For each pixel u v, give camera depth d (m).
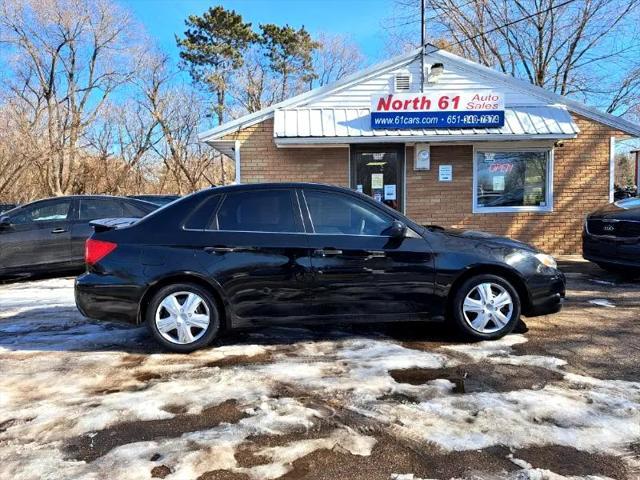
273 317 4.60
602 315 5.73
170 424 3.21
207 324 4.58
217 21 38.34
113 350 4.73
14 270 8.44
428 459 2.78
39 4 26.52
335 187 4.84
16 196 26.42
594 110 10.59
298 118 10.24
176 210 4.71
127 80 31.16
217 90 37.69
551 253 10.84
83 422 3.23
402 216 4.82
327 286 4.59
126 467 2.72
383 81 10.71
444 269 4.67
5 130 24.39
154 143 32.91
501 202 10.86
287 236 4.62
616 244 7.54
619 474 2.61
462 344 4.74
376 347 4.67
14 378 4.02
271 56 40.50
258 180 10.63
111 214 9.16
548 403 3.41
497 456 2.79
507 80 10.69
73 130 27.53
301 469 2.71
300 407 3.42
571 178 10.74
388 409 3.37
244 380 3.90
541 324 5.38
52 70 27.38
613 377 3.89
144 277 4.48
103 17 29.08
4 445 2.97
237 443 2.97
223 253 4.54
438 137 9.86
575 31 18.17
